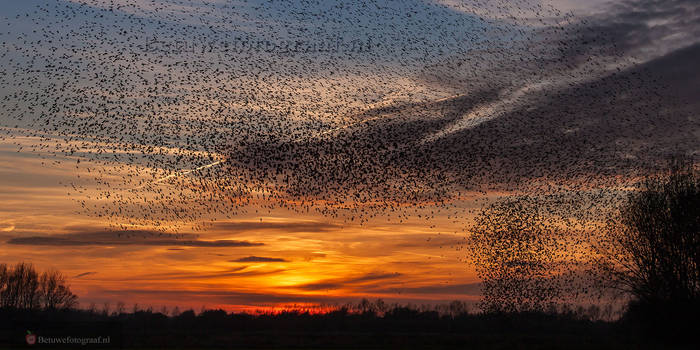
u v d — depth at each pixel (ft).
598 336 182.91
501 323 210.38
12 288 278.26
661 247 172.45
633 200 184.75
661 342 166.81
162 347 148.56
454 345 165.07
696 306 161.68
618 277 180.34
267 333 191.83
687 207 171.42
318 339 172.14
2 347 139.95
